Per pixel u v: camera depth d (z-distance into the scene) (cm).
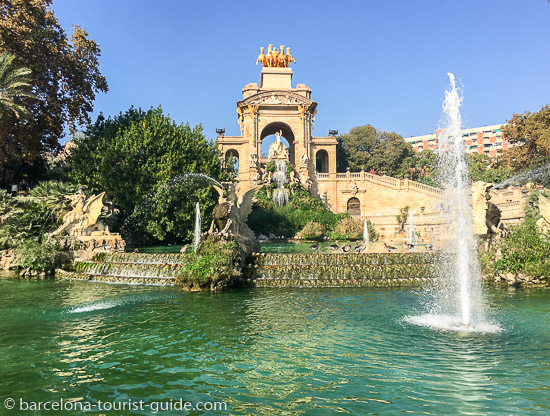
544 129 5419
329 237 5834
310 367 1076
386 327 1448
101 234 3125
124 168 4197
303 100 7394
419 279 2286
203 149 4956
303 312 1684
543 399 876
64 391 944
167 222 4231
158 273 2473
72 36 5022
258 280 2297
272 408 850
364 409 840
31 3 4212
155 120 4619
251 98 7331
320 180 7288
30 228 3225
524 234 2325
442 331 1395
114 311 1730
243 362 1118
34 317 1638
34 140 4688
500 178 7925
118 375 1037
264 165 7525
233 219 2561
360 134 9612
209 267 2184
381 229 6662
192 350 1223
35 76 4384
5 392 939
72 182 4366
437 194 6378
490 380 977
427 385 954
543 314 1617
